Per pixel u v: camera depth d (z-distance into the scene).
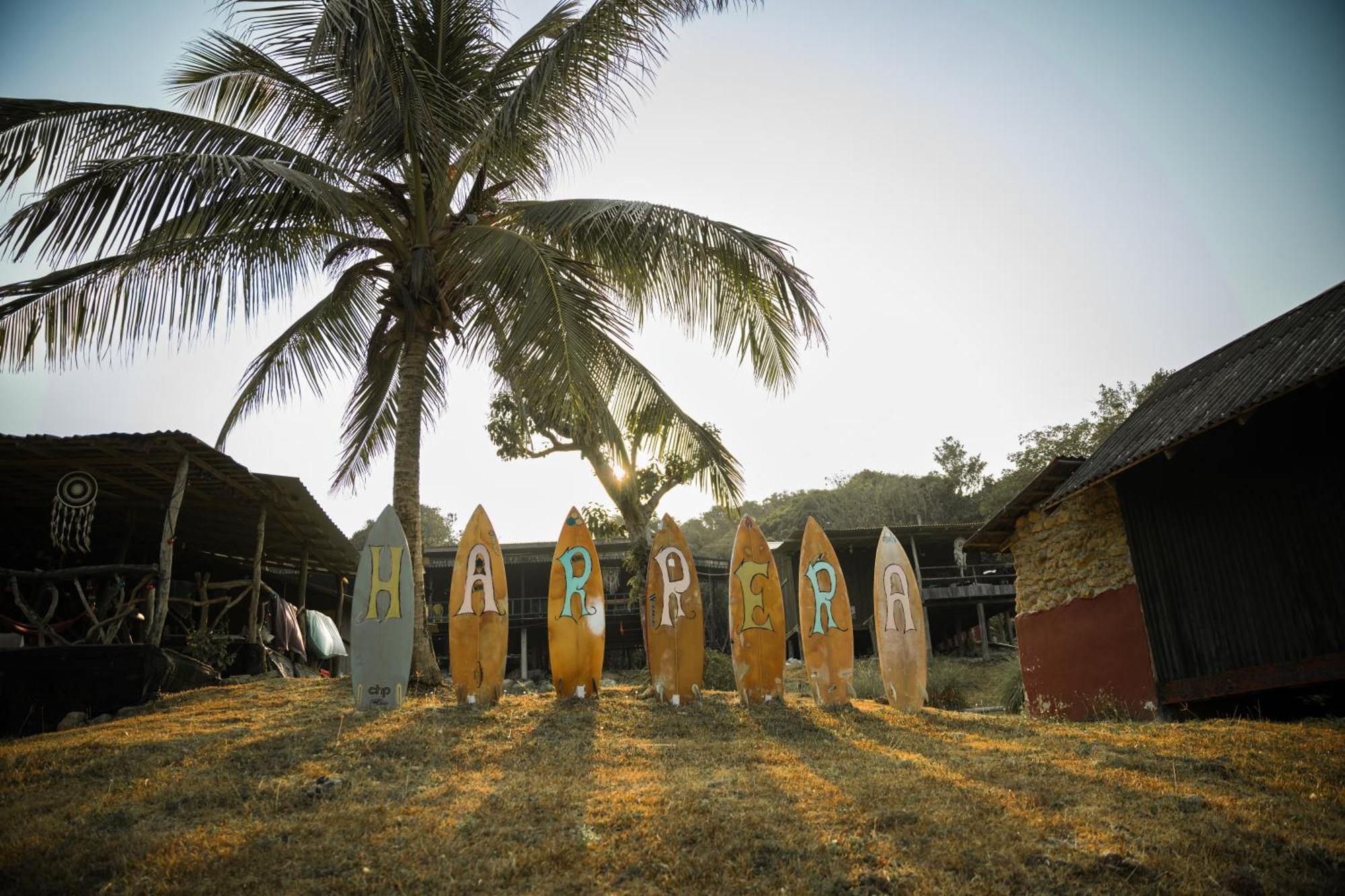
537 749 6.35
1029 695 11.28
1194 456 9.03
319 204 8.22
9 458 9.91
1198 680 8.67
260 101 9.09
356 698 7.67
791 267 8.35
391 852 4.12
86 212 7.38
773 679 8.47
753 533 8.89
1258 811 4.60
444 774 5.59
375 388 10.99
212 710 7.96
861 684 15.84
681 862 3.93
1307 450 7.92
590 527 16.27
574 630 8.54
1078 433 38.41
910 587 9.02
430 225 9.03
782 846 4.10
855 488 48.41
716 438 9.77
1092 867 3.86
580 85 8.55
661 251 8.40
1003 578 24.41
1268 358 8.60
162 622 9.34
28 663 8.76
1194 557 8.88
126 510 11.88
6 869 3.91
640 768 5.76
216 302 8.05
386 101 8.26
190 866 3.93
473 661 8.08
